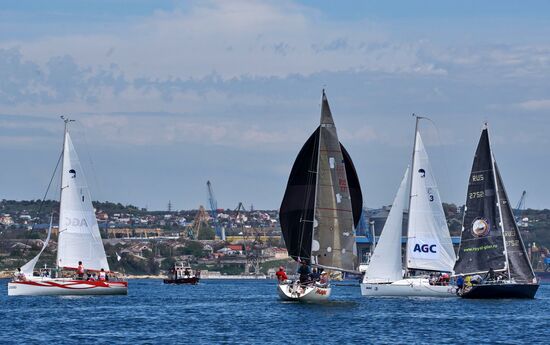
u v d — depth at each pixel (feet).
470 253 484.33
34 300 492.13
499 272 481.87
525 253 484.33
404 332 346.54
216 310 449.06
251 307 466.29
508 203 485.15
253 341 321.73
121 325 372.17
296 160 441.27
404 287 490.90
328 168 436.35
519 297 481.46
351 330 351.67
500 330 354.33
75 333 344.69
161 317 407.44
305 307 441.27
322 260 439.22
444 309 433.07
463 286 484.74
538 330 354.95
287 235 444.55
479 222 482.69
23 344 314.14
